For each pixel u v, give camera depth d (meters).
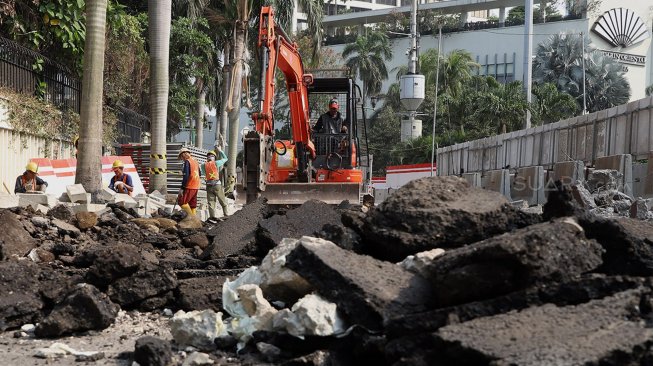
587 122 25.05
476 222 5.35
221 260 8.64
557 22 104.38
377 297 4.58
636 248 4.92
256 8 34.66
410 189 5.75
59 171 17.70
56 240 10.14
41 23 21.97
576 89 86.25
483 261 4.31
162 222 13.00
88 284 6.30
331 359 4.53
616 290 4.15
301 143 18.36
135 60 29.34
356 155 19.52
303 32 63.75
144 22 30.86
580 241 4.47
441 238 5.34
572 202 5.25
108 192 15.82
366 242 5.68
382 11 116.06
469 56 87.69
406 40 112.06
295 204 17.58
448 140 69.62
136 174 22.19
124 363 5.09
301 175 18.50
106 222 11.89
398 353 4.15
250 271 5.88
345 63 94.06
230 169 32.59
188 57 34.81
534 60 90.56
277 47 16.56
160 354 4.86
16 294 6.30
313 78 19.44
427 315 4.25
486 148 37.00
